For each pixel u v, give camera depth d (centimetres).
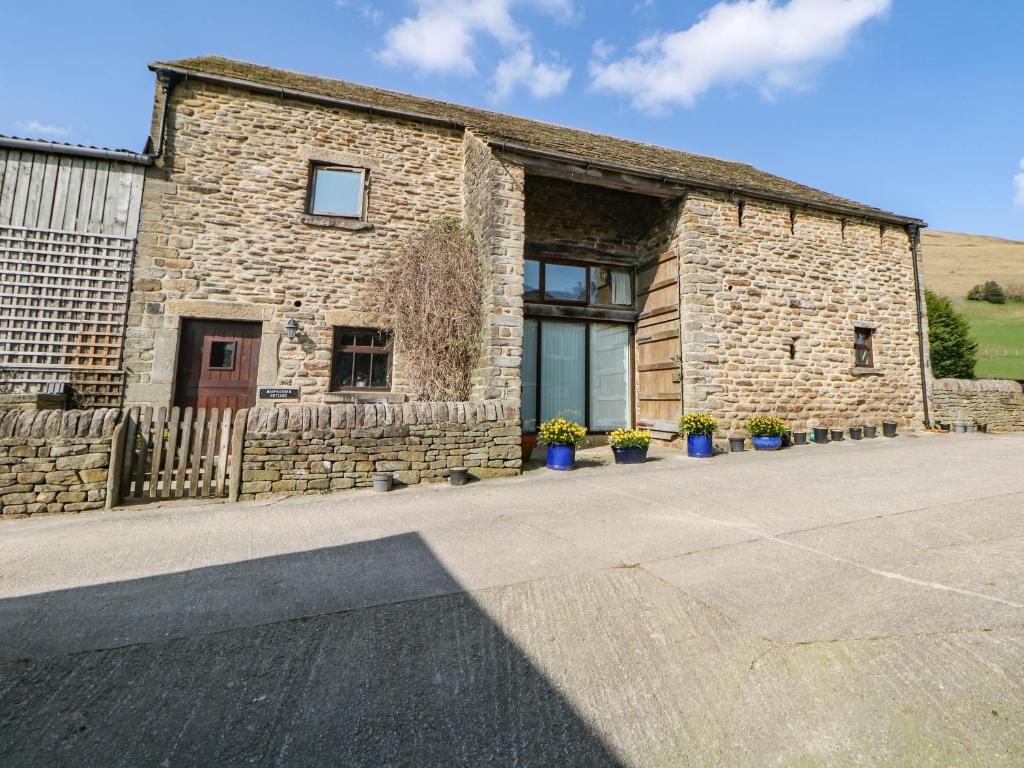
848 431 1002
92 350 702
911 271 1110
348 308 816
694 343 895
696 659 226
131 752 175
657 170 870
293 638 251
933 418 1101
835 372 1007
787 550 352
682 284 920
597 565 336
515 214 773
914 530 384
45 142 698
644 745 178
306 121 824
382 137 863
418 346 791
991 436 996
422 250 827
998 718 183
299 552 376
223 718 193
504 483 633
